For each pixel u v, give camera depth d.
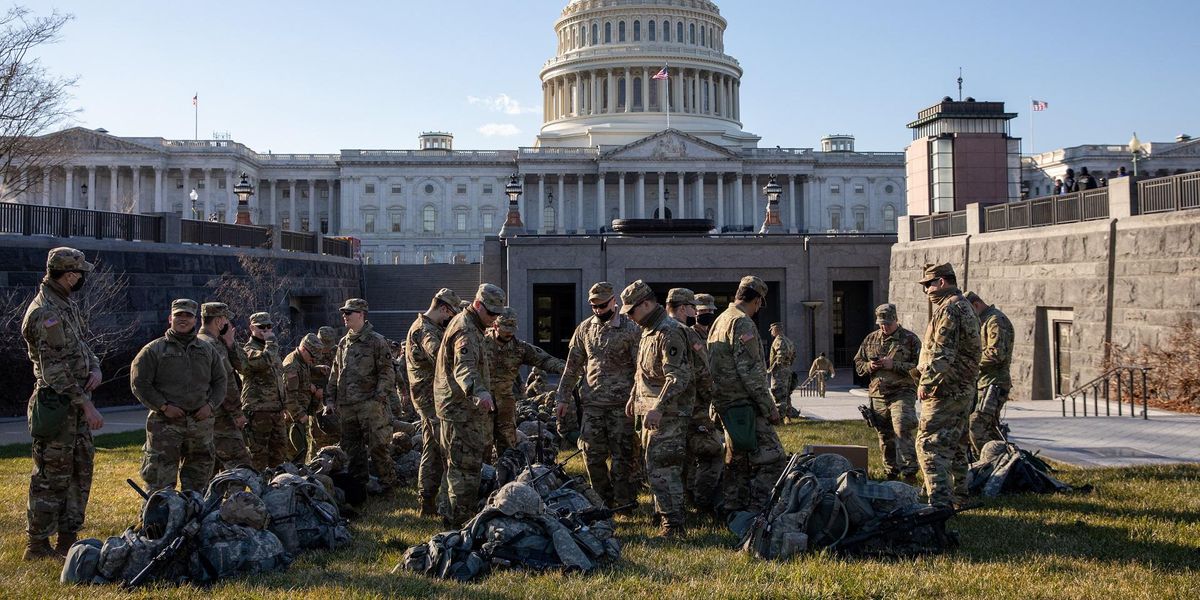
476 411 8.47
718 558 6.89
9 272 22.38
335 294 40.75
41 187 93.50
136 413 23.50
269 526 7.28
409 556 6.83
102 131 105.38
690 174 107.75
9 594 5.97
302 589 6.15
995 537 7.50
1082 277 21.17
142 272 26.12
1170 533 7.45
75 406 7.40
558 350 41.78
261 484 7.63
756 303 8.61
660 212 105.69
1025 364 23.48
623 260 38.31
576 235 38.44
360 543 7.82
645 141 105.50
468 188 111.12
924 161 30.05
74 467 7.46
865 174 112.12
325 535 7.61
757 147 114.56
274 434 11.02
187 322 8.08
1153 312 18.84
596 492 8.94
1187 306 17.84
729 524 7.85
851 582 6.05
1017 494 9.27
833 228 111.75
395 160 110.06
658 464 8.01
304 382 11.77
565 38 128.50
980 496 9.23
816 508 7.05
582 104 125.00
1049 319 22.78
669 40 123.31
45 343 7.15
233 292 29.28
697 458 9.20
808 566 6.44
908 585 6.00
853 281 40.69
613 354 9.01
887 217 112.25
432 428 9.21
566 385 9.27
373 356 10.40
